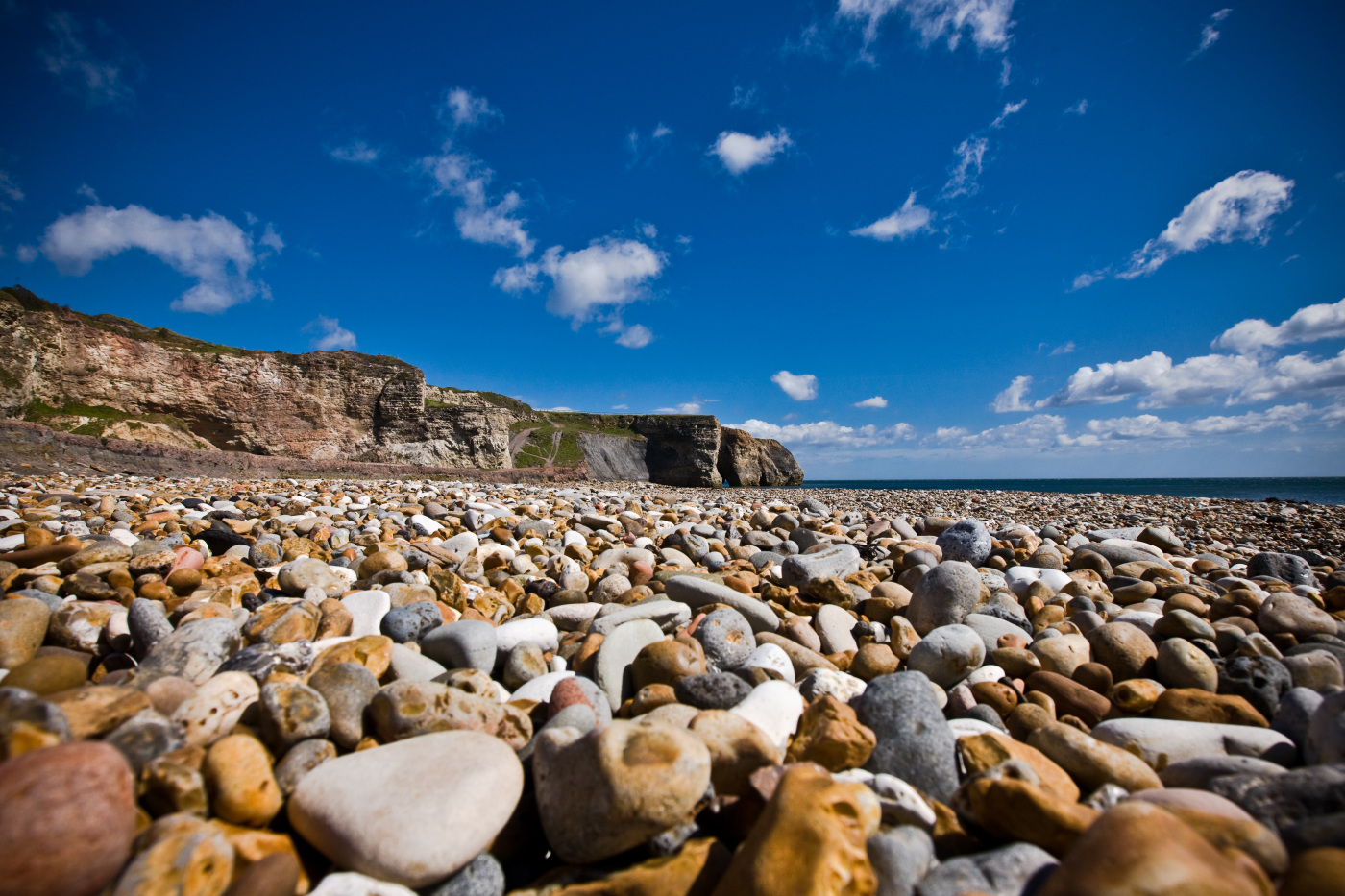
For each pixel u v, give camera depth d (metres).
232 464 25.28
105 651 2.64
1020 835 1.57
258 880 1.31
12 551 3.81
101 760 1.28
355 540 5.34
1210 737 2.14
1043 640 3.08
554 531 6.85
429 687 2.04
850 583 4.38
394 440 38.72
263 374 34.03
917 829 1.57
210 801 1.57
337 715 1.98
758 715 2.11
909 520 10.86
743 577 4.36
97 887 1.22
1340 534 11.32
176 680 2.01
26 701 1.56
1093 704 2.58
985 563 5.47
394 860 1.44
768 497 27.11
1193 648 2.77
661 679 2.55
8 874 1.10
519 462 57.84
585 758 1.61
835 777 1.72
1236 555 7.85
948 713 2.61
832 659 3.16
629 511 9.93
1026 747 2.01
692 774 1.56
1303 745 2.08
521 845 1.69
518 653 2.75
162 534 5.07
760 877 1.30
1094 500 20.16
